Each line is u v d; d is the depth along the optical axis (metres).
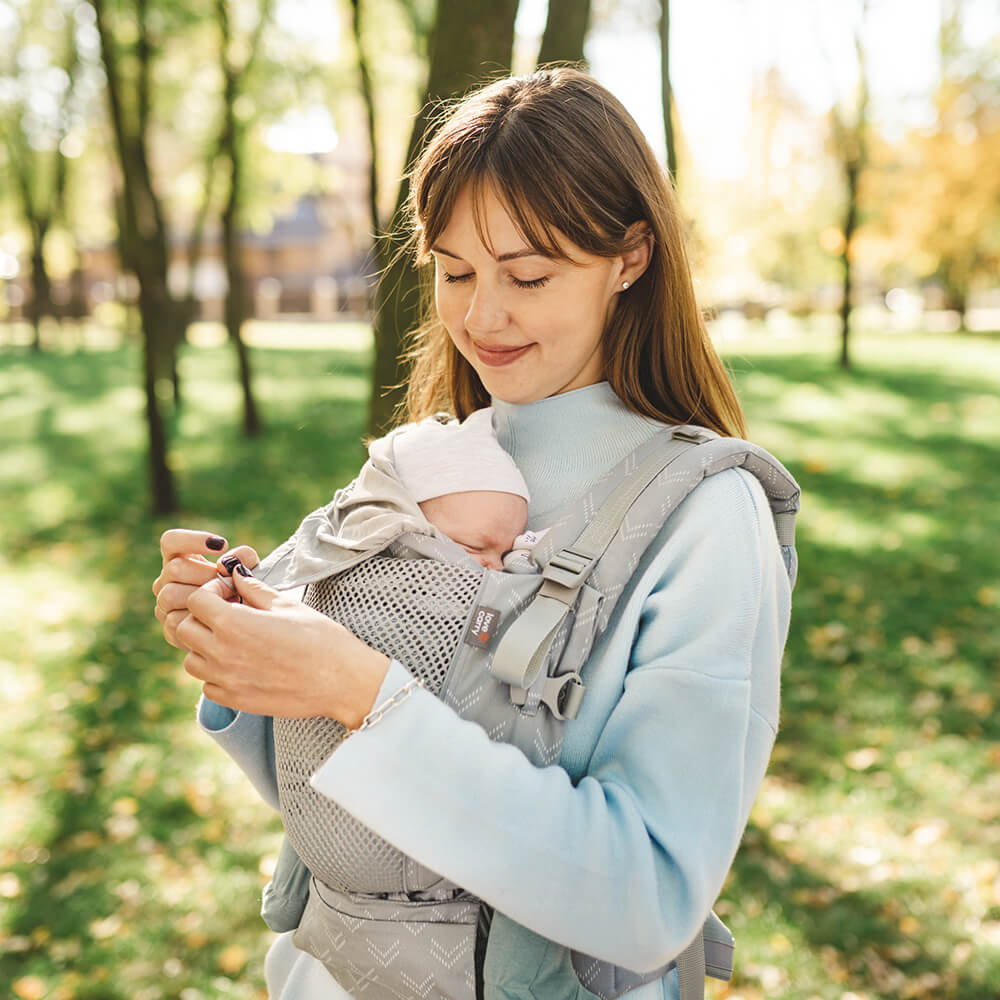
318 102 15.58
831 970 3.03
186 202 30.45
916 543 7.48
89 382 19.67
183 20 12.38
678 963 1.15
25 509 9.39
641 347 1.22
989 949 3.11
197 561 1.08
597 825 0.94
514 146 1.04
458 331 1.18
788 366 20.53
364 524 1.14
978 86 27.11
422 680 1.02
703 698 0.99
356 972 1.07
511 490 1.18
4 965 3.12
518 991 1.02
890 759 4.27
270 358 23.84
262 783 1.33
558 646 1.02
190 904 3.38
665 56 5.87
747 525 1.06
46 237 28.19
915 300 52.03
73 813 3.94
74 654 5.62
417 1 12.14
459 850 0.93
